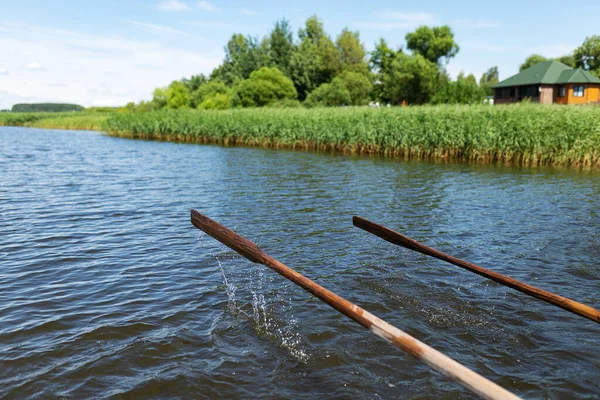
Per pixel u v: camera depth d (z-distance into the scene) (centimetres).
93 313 471
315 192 1171
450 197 1114
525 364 392
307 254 668
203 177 1432
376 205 1015
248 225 832
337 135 2283
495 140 1827
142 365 382
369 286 551
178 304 496
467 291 539
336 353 402
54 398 338
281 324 454
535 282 571
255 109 3562
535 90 4966
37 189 1195
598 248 705
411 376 370
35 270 595
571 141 1692
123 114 4075
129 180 1365
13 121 6931
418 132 2009
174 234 771
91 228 805
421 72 4888
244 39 6981
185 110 3750
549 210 970
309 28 6588
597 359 400
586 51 6675
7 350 399
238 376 368
